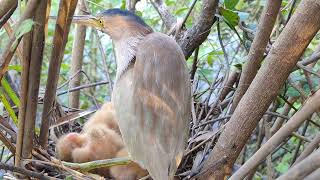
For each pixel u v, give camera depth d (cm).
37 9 210
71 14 229
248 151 508
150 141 251
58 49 236
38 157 271
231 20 345
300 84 353
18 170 235
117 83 283
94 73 621
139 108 256
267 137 342
